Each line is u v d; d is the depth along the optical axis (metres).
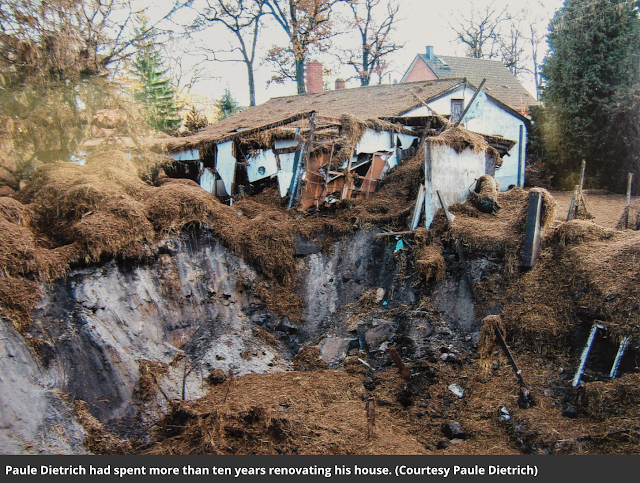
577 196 12.81
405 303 11.39
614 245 10.12
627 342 8.64
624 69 19.95
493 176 14.27
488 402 8.92
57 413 7.94
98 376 8.60
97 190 10.41
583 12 20.88
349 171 13.65
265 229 12.03
